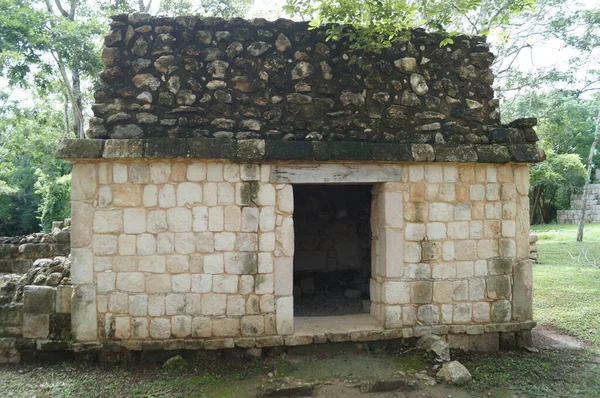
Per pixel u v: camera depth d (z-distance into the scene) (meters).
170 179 4.21
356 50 4.62
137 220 4.17
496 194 4.71
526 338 4.72
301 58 4.52
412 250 4.52
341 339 4.38
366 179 4.44
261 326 4.27
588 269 9.27
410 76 4.69
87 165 4.15
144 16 4.38
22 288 4.42
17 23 9.82
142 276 4.17
